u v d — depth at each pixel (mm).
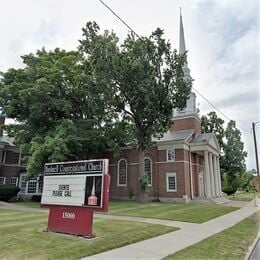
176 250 9344
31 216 17188
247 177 81688
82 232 10688
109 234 11258
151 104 29656
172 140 37375
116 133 35844
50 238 10156
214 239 11508
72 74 32875
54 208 11906
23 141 32250
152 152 38906
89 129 34375
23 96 29266
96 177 11008
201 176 42125
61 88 33438
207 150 38000
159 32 31516
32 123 32406
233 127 57594
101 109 31297
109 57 30031
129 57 30297
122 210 22609
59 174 12273
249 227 15523
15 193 35875
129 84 30172
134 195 38688
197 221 17359
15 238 10000
